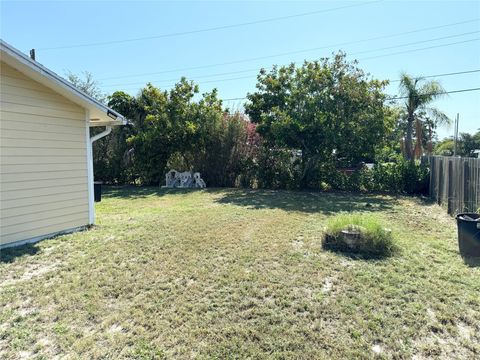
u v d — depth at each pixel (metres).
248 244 4.77
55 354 2.28
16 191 4.84
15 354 2.28
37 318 2.75
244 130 13.25
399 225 6.12
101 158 14.46
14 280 3.55
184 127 12.91
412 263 3.96
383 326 2.60
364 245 4.36
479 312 2.80
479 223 4.16
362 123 10.90
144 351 2.30
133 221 6.46
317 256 4.24
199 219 6.54
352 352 2.28
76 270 3.79
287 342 2.39
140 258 4.18
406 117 15.90
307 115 10.77
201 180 13.36
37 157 5.16
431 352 2.29
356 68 10.92
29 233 5.02
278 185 12.69
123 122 6.60
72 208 5.77
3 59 4.55
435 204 8.77
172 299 3.07
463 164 6.61
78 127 5.91
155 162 13.87
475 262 4.02
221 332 2.52
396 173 11.16
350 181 11.85
